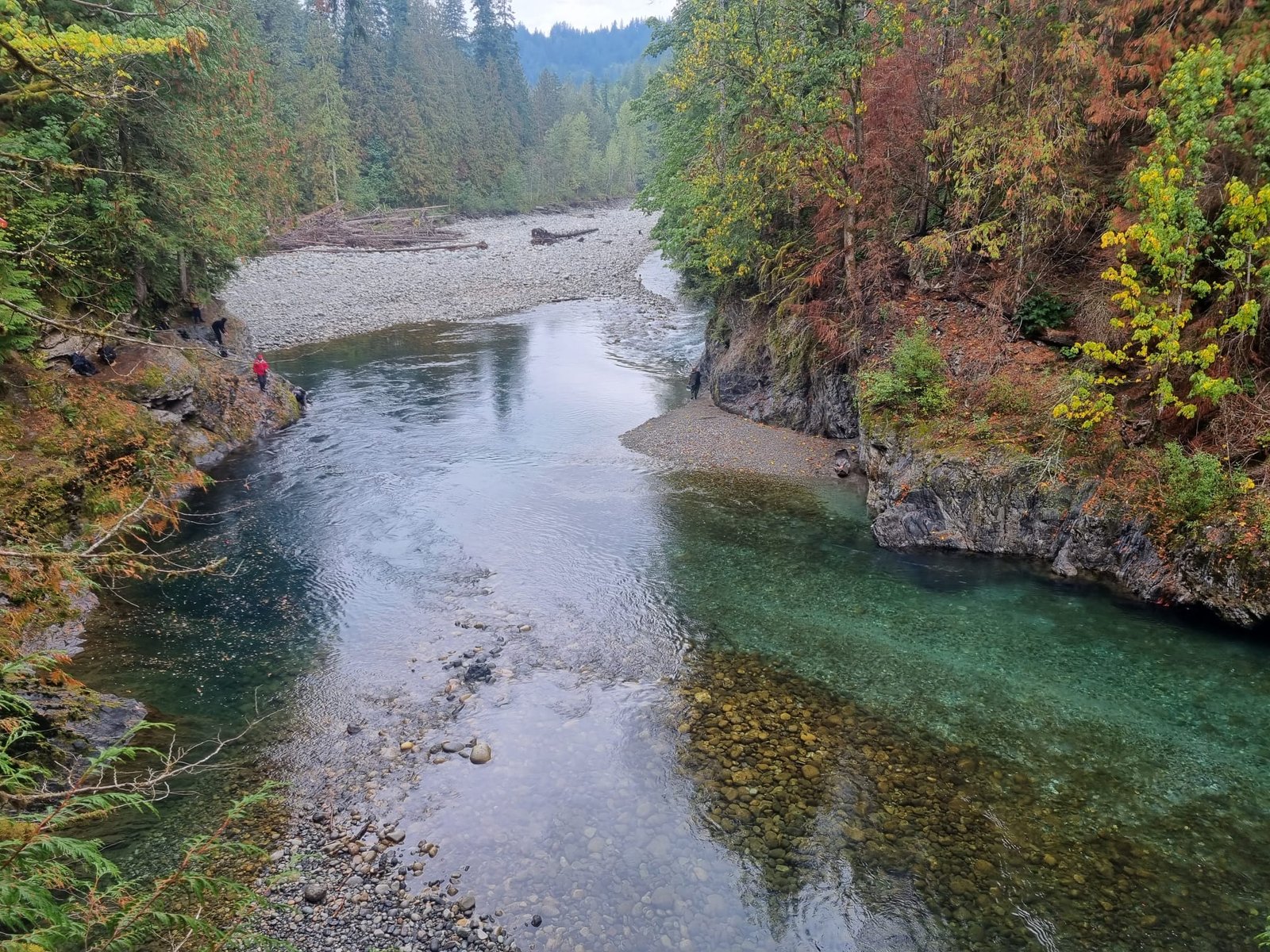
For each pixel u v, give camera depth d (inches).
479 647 499.5
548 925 300.8
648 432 942.4
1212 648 466.6
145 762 382.9
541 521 694.5
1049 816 350.9
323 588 577.9
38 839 149.3
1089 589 541.3
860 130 759.7
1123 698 430.6
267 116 1651.1
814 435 892.0
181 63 816.9
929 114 754.8
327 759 394.9
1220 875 317.7
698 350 1402.6
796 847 337.1
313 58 2938.0
